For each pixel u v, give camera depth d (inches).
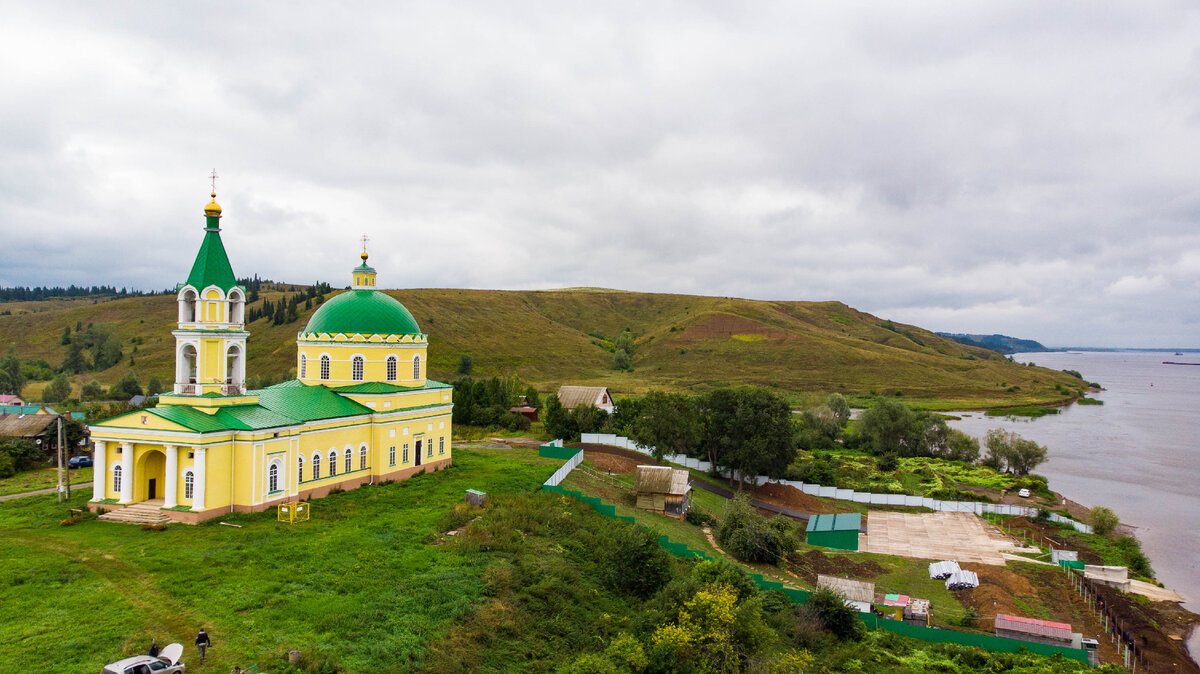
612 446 4060.0
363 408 2748.5
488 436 4306.1
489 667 1483.8
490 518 2281.0
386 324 2898.6
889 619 2161.7
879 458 4933.6
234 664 1310.3
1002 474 4547.2
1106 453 5654.5
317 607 1571.1
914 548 3083.2
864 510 3695.9
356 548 1961.1
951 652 1990.7
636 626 1731.1
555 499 2655.0
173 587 1636.3
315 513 2290.8
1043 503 3882.9
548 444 3954.2
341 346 2819.9
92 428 2266.2
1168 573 2952.8
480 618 1625.2
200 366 2342.5
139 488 2271.2
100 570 1738.4
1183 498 4215.1
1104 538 3312.0
